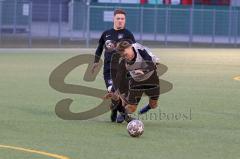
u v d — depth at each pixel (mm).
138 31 117250
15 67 60469
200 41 120125
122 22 28828
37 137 24891
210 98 38562
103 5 122000
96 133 25969
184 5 126062
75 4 110188
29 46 102500
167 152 22516
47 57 76688
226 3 129875
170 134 26078
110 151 22484
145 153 22281
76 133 25922
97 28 115062
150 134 25953
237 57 85438
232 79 52156
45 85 44344
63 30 111062
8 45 101812
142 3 124875
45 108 32938
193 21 119688
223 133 26562
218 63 72312
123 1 124812
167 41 118250
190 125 28438
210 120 30016
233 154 22359
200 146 23703
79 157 21453
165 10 118125
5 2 103375
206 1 129125
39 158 21156
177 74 56094
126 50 25875
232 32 122062
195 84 47344
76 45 108562
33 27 108125
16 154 21688
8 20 103750
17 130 26391
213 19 120688
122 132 26281
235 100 37844
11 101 35625
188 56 86125
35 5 108312
